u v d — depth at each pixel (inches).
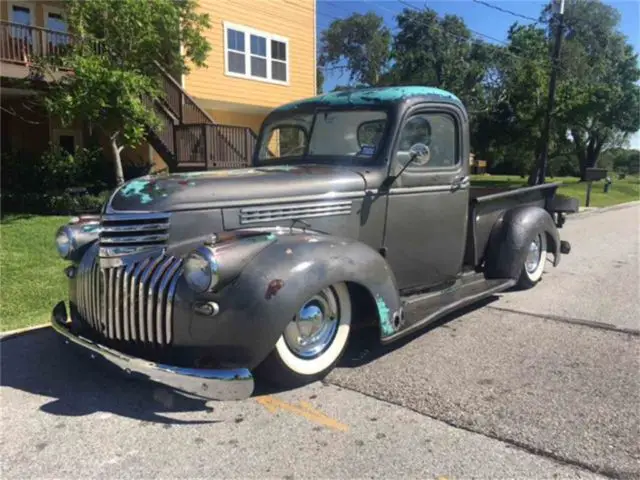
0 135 624.7
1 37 514.6
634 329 199.8
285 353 139.9
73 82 444.5
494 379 153.8
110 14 437.7
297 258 135.0
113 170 579.8
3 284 259.8
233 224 146.2
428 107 183.9
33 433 125.8
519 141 1180.5
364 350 174.1
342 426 128.0
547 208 270.5
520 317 214.1
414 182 181.9
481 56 1491.1
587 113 979.9
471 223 215.9
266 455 116.3
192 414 134.2
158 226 137.0
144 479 108.4
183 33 489.7
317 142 190.2
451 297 193.2
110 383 152.3
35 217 476.7
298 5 779.4
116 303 137.0
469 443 120.4
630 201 927.7
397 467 111.7
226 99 701.9
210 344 127.1
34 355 173.5
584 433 124.3
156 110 558.9
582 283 274.7
